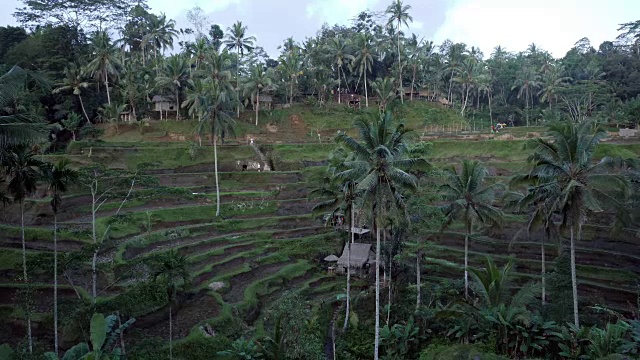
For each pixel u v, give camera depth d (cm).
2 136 2359
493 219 4116
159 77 8562
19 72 2353
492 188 4088
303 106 10056
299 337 3125
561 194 3284
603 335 2941
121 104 8781
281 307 3519
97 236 4434
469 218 4047
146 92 8681
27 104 6644
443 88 12362
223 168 7581
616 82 10581
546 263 4962
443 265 4966
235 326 3659
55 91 7662
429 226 4072
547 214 3422
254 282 4522
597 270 4694
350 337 3697
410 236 4706
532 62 12938
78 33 8988
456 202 4050
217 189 6066
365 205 3086
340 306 4338
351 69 10538
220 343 3303
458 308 3666
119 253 4259
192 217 5847
